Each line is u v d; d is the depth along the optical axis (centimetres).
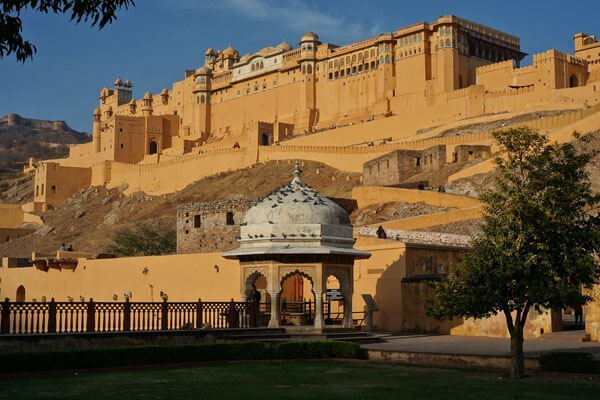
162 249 5712
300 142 10156
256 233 2464
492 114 8394
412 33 10119
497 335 2625
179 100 14088
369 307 2928
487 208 1941
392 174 7181
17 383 1703
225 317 2603
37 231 10338
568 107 7919
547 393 1557
